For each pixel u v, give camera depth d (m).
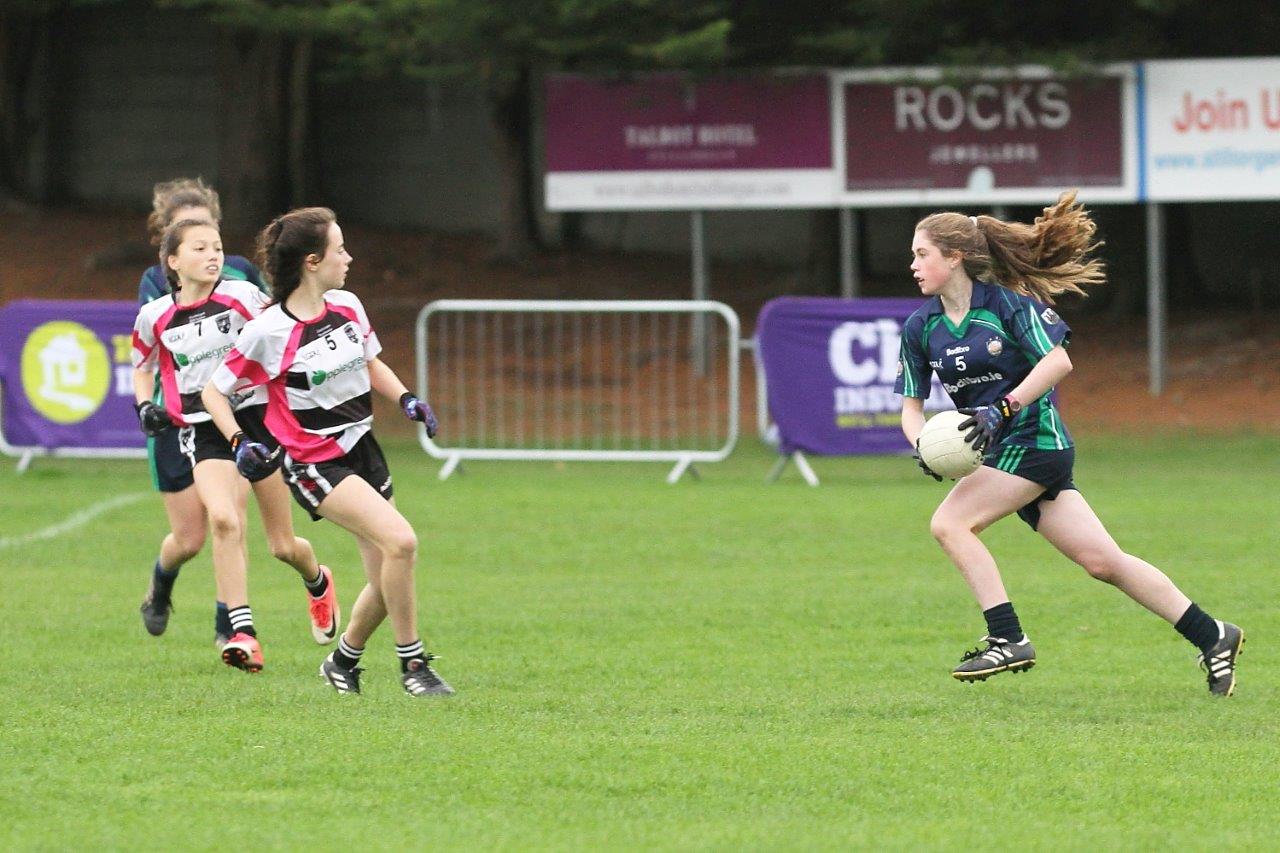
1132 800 19.78
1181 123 69.19
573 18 67.75
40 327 54.94
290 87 96.31
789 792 20.05
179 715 23.97
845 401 53.41
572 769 20.94
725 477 56.59
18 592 35.69
